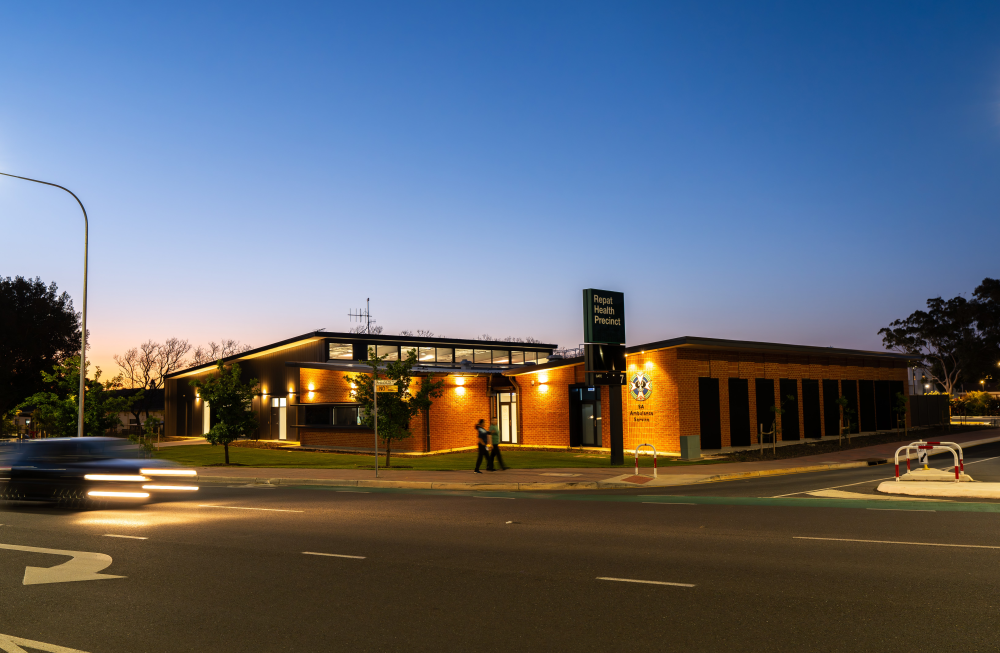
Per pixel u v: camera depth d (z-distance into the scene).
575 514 13.51
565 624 6.32
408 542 10.56
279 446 39.31
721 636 5.93
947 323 69.88
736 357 32.09
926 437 36.25
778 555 9.18
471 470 23.83
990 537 10.28
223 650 5.76
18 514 14.33
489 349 49.03
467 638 5.98
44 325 63.81
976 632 5.95
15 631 6.30
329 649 5.75
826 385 36.66
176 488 18.66
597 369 25.94
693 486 19.47
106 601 7.27
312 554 9.69
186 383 55.38
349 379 26.17
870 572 8.12
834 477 20.81
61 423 29.30
